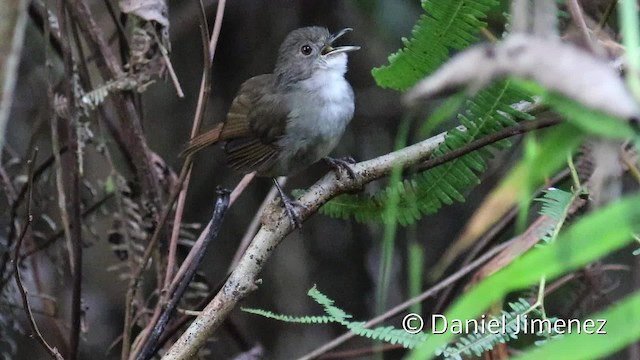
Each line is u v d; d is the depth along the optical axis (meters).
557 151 2.50
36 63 9.07
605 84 1.98
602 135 2.12
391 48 9.05
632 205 2.11
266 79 7.81
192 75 10.20
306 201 5.20
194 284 6.90
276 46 9.97
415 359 2.31
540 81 2.03
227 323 7.38
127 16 6.82
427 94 2.15
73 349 6.07
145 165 6.72
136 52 6.38
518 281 2.21
